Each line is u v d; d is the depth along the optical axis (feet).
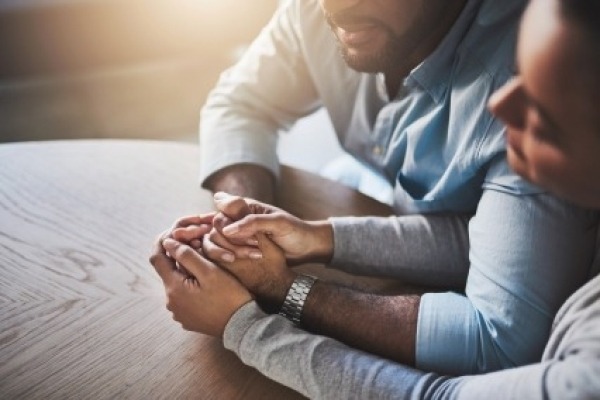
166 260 2.40
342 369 1.97
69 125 9.19
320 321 2.28
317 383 1.96
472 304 2.17
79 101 9.88
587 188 1.41
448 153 2.57
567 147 1.33
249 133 3.38
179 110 9.91
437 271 2.61
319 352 2.02
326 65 3.34
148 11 9.39
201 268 2.28
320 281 2.38
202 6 9.59
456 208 2.70
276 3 9.89
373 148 3.33
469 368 2.08
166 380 2.10
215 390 2.07
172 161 3.51
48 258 2.66
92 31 9.30
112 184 3.23
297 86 3.69
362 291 2.38
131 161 3.48
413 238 2.62
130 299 2.46
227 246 2.44
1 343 2.21
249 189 3.07
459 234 2.62
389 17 2.50
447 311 2.16
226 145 3.28
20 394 2.01
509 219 2.08
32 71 9.43
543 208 2.01
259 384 2.10
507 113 1.45
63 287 2.50
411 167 2.82
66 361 2.15
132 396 2.03
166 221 2.95
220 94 3.72
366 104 3.21
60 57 9.41
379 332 2.19
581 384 1.46
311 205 3.16
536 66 1.29
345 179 4.66
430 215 2.74
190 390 2.06
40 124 9.11
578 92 1.24
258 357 2.08
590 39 1.20
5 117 9.18
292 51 3.55
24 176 3.25
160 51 9.96
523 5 2.29
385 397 1.88
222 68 11.07
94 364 2.15
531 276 1.99
